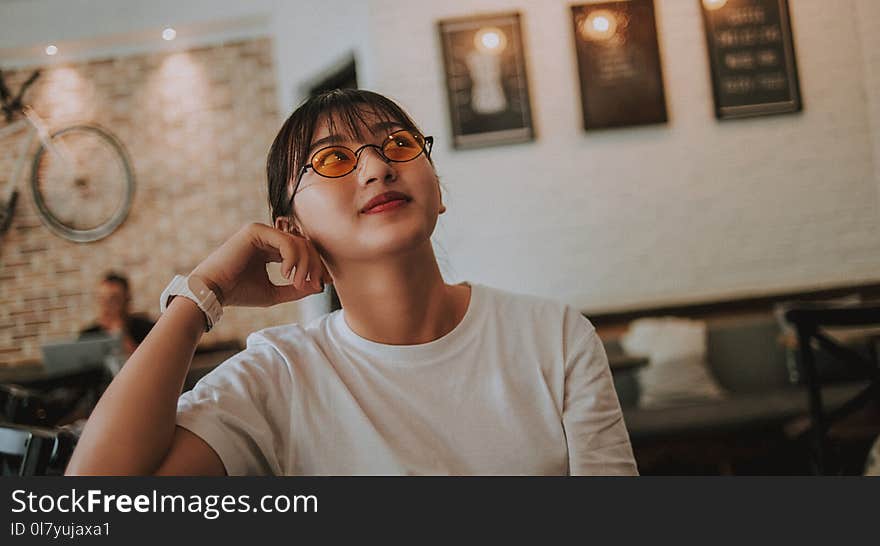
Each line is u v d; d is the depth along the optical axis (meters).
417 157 0.80
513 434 0.79
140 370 0.73
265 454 0.79
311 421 0.79
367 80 4.30
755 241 4.18
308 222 0.81
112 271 5.68
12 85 5.70
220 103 5.65
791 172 4.16
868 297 4.05
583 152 4.18
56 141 5.66
